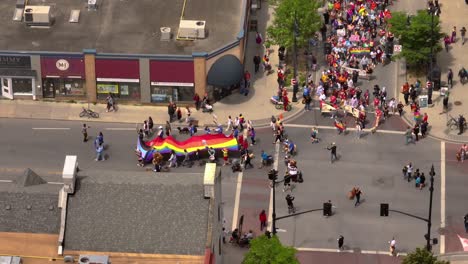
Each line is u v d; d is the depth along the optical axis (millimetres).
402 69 145250
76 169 102125
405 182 127875
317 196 126062
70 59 137625
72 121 137500
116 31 141625
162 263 99938
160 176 103000
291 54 147625
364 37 148500
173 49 138625
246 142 130375
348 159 131375
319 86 140000
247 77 141500
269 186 127375
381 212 115375
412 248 119750
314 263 118250
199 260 99625
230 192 126500
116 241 100500
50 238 101000
